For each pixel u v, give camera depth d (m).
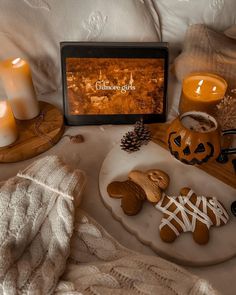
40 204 0.52
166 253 0.54
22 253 0.48
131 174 0.62
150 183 0.61
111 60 0.72
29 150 0.69
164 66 0.73
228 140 0.73
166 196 0.60
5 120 0.66
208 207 0.58
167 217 0.57
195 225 0.56
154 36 0.88
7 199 0.51
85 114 0.76
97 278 0.45
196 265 0.54
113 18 0.80
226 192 0.64
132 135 0.71
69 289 0.44
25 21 0.73
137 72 0.73
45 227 0.51
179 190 0.64
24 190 0.52
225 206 0.61
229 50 0.92
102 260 0.51
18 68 0.69
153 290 0.44
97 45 0.71
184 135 0.62
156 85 0.75
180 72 0.88
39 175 0.55
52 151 0.72
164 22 0.96
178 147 0.63
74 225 0.54
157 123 0.78
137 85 0.74
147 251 0.56
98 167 0.70
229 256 0.54
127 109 0.77
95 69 0.72
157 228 0.57
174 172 0.67
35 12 0.73
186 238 0.56
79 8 0.76
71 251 0.51
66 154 0.72
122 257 0.50
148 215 0.59
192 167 0.68
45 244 0.50
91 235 0.53
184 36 0.98
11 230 0.48
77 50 0.71
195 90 0.79
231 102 0.73
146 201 0.61
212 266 0.54
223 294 0.51
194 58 0.87
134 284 0.45
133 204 0.58
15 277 0.44
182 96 0.76
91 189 0.65
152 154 0.70
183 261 0.54
